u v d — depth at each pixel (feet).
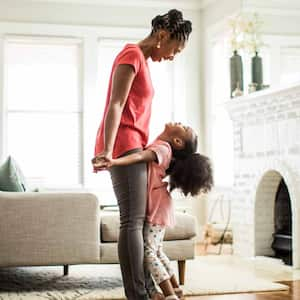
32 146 22.61
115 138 8.00
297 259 15.30
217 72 22.67
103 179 22.65
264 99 16.84
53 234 11.60
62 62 22.89
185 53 23.65
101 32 22.88
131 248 7.84
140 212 7.96
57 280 13.01
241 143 18.76
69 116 22.91
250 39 19.39
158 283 8.36
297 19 17.33
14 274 13.94
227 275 13.85
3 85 22.15
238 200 18.84
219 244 20.95
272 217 17.79
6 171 12.30
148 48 8.43
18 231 11.45
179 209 21.11
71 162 22.85
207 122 23.24
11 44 22.49
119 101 7.79
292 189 15.61
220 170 22.30
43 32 22.43
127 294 7.91
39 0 22.44
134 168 7.93
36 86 22.71
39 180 20.74
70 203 11.70
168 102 23.67
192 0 23.65
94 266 15.40
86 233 11.75
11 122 22.49
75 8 22.76
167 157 8.50
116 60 8.15
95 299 10.88
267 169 16.97
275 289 12.01
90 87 22.77
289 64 17.80
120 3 23.07
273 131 16.71
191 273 14.15
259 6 19.19
